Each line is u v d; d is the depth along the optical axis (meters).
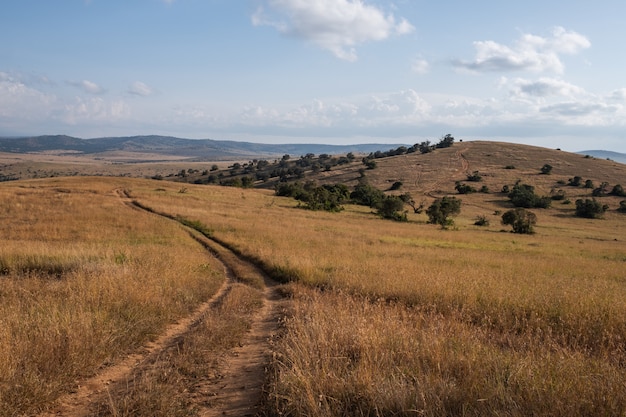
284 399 3.95
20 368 4.41
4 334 5.04
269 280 14.27
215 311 8.61
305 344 5.09
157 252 16.73
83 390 4.52
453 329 6.43
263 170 182.50
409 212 77.50
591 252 33.59
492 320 8.00
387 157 172.50
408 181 121.19
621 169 130.12
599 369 4.48
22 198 41.75
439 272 13.51
